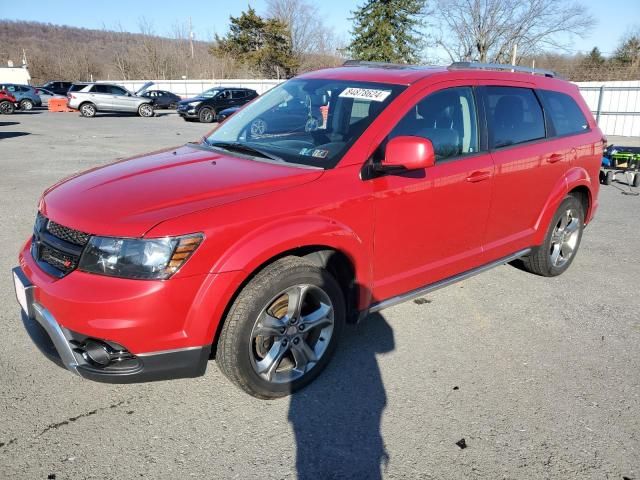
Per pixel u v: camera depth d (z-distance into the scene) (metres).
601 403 3.15
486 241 4.17
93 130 19.62
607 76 33.03
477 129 3.97
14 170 10.23
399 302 3.63
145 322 2.56
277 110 4.00
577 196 5.16
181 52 62.41
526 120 4.43
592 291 4.83
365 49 39.31
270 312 2.95
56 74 66.44
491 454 2.70
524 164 4.26
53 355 2.81
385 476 2.55
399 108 3.48
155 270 2.55
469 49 37.03
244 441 2.75
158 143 15.52
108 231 2.59
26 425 2.80
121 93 28.00
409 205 3.45
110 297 2.53
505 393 3.22
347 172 3.21
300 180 3.07
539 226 4.64
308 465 2.60
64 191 3.13
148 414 2.93
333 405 3.06
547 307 4.46
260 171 3.17
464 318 4.20
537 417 3.00
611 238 6.61
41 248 2.93
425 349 3.70
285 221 2.87
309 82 4.12
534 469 2.61
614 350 3.77
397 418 2.96
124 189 2.96
